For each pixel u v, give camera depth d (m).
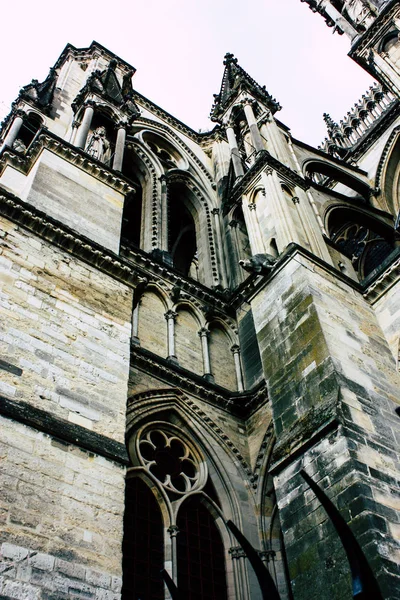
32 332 15.44
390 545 13.18
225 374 26.62
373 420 16.58
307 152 40.72
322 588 13.57
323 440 15.84
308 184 33.31
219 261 34.84
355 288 22.83
